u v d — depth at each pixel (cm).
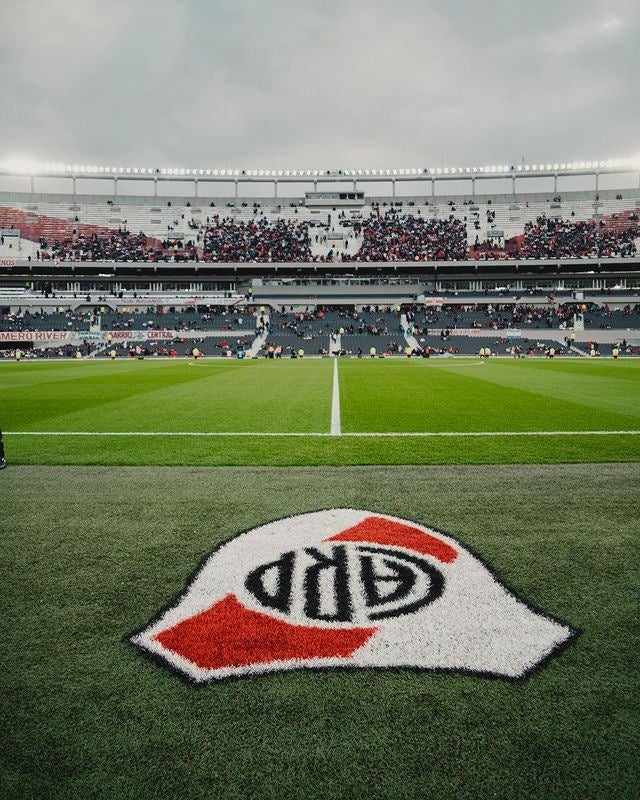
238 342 5078
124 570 327
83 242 6122
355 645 245
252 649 242
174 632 256
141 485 527
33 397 1436
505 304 5719
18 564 337
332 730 191
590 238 6053
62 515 434
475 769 174
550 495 480
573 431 844
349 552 352
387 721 195
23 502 470
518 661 231
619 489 500
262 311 5841
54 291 5988
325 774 172
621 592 294
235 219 6619
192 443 757
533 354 4809
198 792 167
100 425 938
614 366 2881
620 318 5197
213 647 244
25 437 816
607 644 244
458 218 6556
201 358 4562
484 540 371
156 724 195
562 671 224
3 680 221
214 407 1193
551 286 6212
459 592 295
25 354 4791
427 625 261
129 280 6172
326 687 214
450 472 572
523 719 196
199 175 6631
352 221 6619
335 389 1622
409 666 228
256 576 317
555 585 303
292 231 6500
